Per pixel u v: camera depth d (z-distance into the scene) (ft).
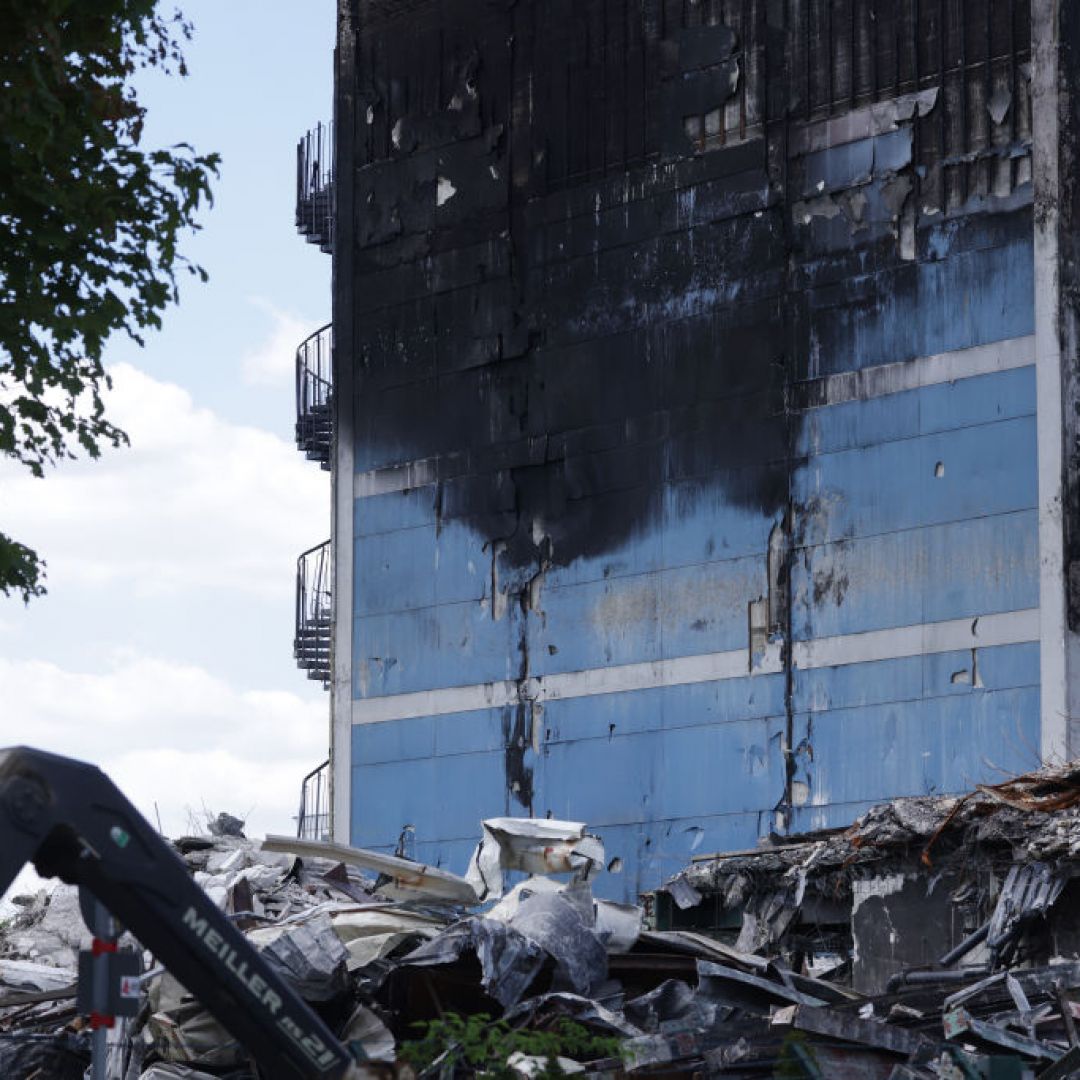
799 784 119.96
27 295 57.06
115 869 28.99
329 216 159.53
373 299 146.51
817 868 76.13
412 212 145.07
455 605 138.62
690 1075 53.57
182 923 29.53
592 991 63.52
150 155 58.08
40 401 58.13
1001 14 118.52
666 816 125.70
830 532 120.98
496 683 135.54
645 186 132.67
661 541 128.47
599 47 136.46
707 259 128.77
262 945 61.72
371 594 143.33
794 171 125.70
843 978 77.00
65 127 57.31
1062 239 114.21
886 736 116.88
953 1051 51.62
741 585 124.26
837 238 123.13
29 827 28.22
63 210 57.31
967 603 114.73
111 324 57.82
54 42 55.42
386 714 141.28
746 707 122.93
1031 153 115.96
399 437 143.54
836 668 119.44
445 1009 64.08
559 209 136.77
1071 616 110.83
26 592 58.13
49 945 82.89
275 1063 30.37
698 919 83.87
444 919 68.13
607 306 133.39
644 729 127.54
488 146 141.28
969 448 115.96
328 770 146.41
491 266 139.64
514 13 141.38
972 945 67.87
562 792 130.93
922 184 120.06
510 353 137.69
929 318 118.62
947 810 71.46
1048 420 112.88
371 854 71.31
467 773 136.05
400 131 146.61
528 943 62.75
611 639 129.90
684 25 132.16
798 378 123.75
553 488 134.51
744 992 62.75
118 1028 58.90
